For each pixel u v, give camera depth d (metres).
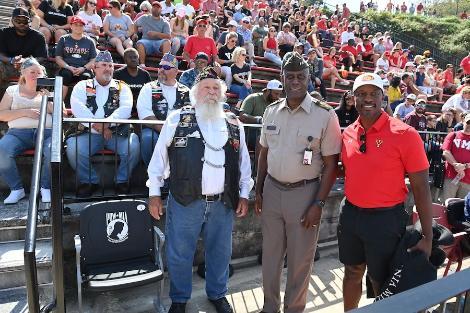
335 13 22.33
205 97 2.85
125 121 3.42
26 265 1.85
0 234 3.20
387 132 2.37
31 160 3.79
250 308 3.25
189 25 9.70
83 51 5.54
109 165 3.90
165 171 2.94
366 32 17.66
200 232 3.12
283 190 2.73
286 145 2.66
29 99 3.76
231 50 7.96
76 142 3.46
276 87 4.91
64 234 3.24
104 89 4.02
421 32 24.27
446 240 2.50
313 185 2.71
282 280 3.77
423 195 2.35
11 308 2.70
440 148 6.01
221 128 2.89
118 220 3.09
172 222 2.90
